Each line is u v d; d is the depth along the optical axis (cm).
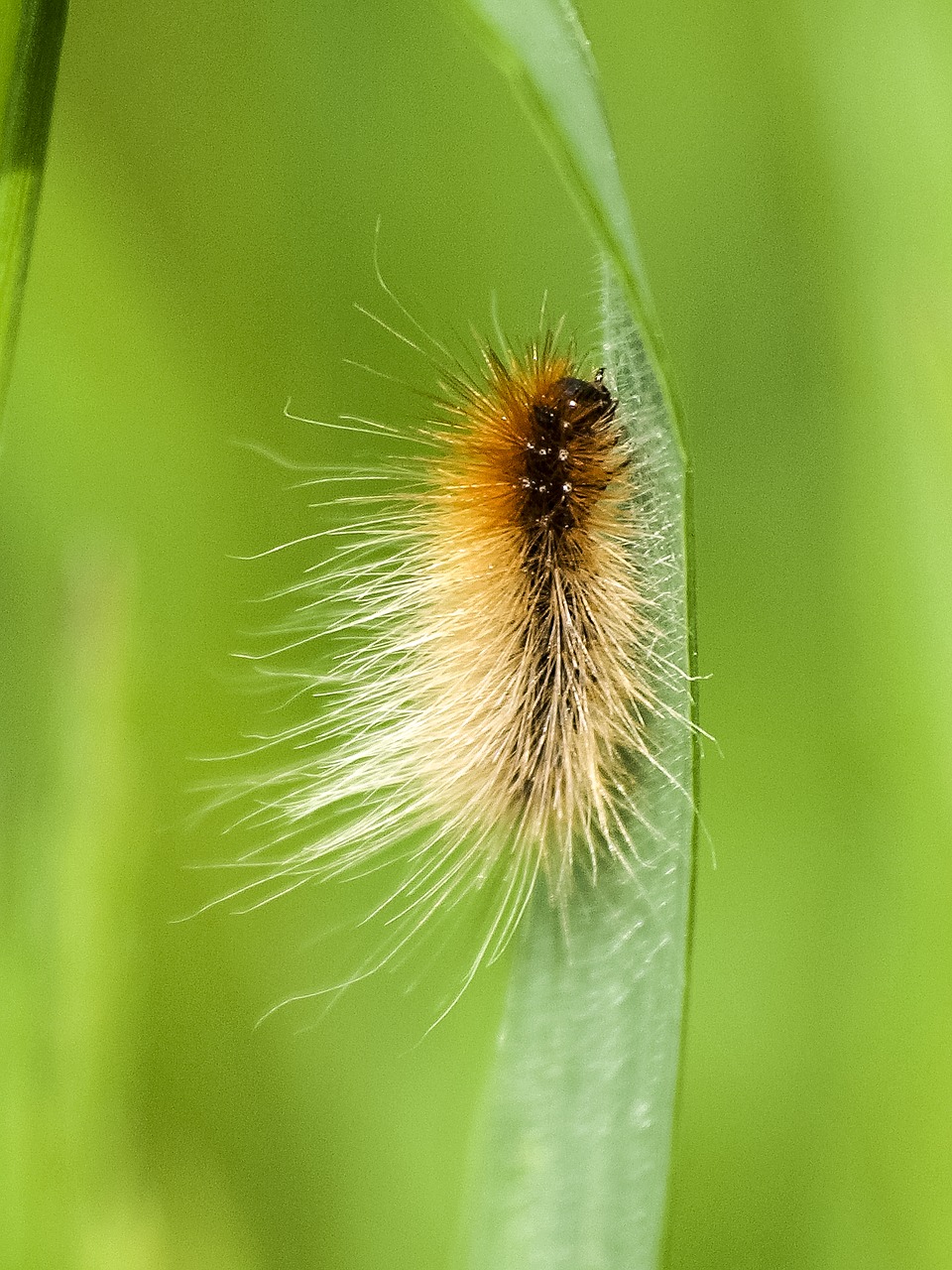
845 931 21
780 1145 21
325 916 21
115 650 19
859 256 21
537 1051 18
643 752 19
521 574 19
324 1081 21
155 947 21
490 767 19
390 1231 21
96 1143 19
